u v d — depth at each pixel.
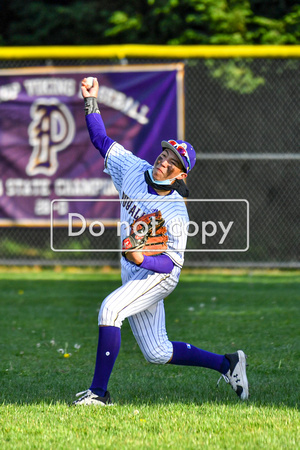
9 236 46.09
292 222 44.56
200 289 33.06
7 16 54.62
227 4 51.19
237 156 37.62
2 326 24.55
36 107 38.44
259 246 44.41
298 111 45.34
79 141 38.16
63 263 39.81
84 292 32.59
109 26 52.69
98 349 14.22
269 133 45.56
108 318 14.02
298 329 23.58
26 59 38.66
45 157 38.34
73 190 38.25
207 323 24.66
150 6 51.50
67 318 26.09
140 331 14.74
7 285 35.06
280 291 32.31
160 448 11.43
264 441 11.80
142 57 37.94
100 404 14.11
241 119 45.72
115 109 37.81
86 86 16.05
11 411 13.79
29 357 19.70
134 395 15.29
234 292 32.03
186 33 50.44
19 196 38.56
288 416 13.38
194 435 12.19
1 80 38.62
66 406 14.12
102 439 11.94
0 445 11.63
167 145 13.98
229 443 11.70
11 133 38.59
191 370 18.08
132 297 14.06
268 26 50.66
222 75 45.69
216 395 15.35
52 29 53.72
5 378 17.19
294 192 44.84
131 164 14.91
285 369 18.08
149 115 37.69
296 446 11.53
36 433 12.34
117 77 37.75
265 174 45.19
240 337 22.28
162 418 13.23
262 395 15.26
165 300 29.89
